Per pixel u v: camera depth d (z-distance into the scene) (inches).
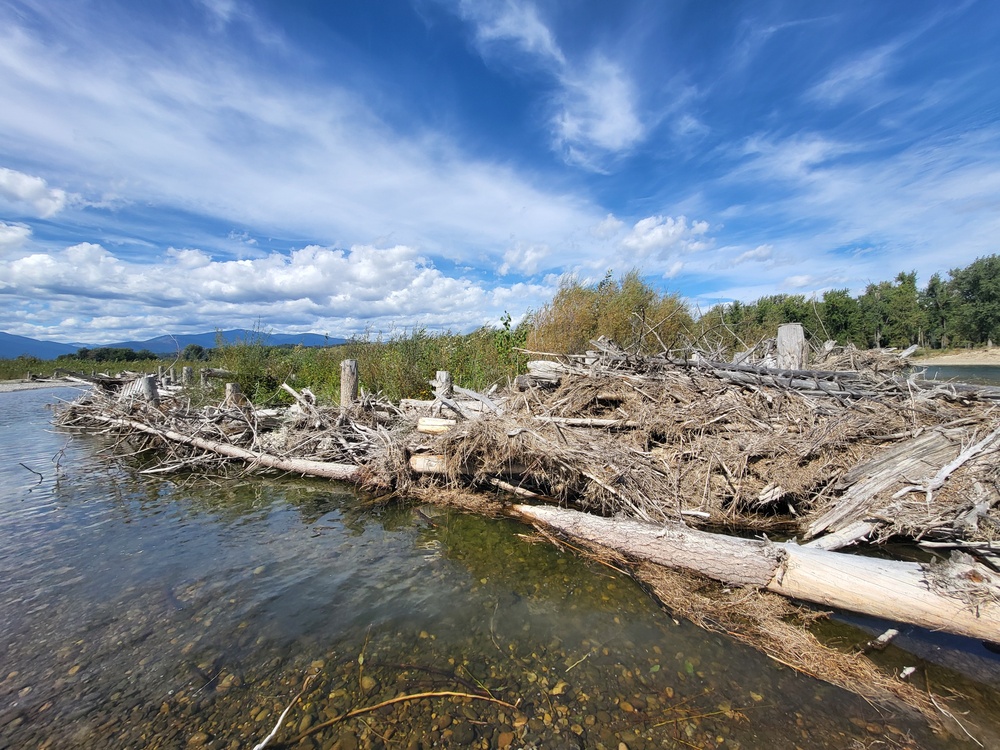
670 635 131.0
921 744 95.2
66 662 120.1
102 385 560.4
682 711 104.3
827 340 344.2
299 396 361.4
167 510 233.6
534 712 104.3
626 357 283.1
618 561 173.2
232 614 141.9
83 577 164.4
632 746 95.4
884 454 191.2
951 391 217.8
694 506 198.8
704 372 259.9
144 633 132.3
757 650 124.2
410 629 134.3
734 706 105.7
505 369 444.5
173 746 95.3
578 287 475.8
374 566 173.6
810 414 219.9
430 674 116.0
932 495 165.9
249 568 171.8
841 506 179.6
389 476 250.8
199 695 109.3
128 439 384.8
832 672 115.4
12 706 105.4
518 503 227.1
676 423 228.4
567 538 194.1
